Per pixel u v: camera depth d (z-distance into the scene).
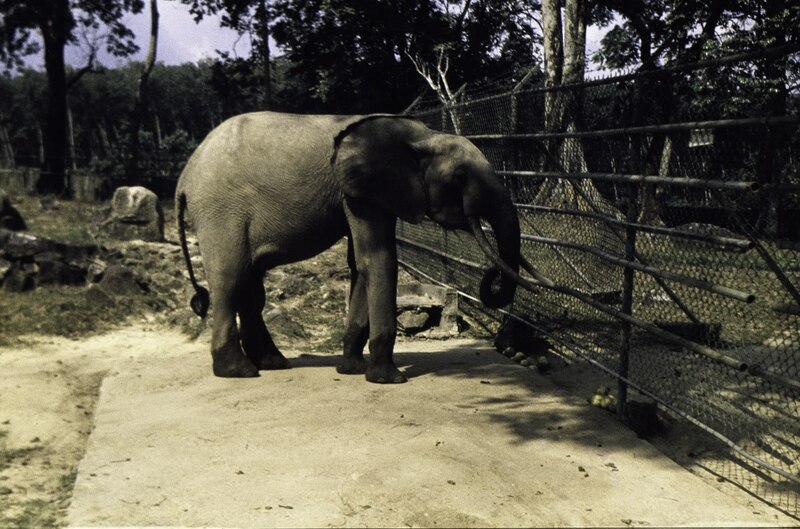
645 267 5.34
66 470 5.11
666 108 5.32
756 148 4.59
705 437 5.47
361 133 6.27
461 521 3.92
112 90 87.19
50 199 19.36
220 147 6.53
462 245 10.17
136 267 11.95
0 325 9.33
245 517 3.94
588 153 6.68
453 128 10.23
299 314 10.23
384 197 6.25
